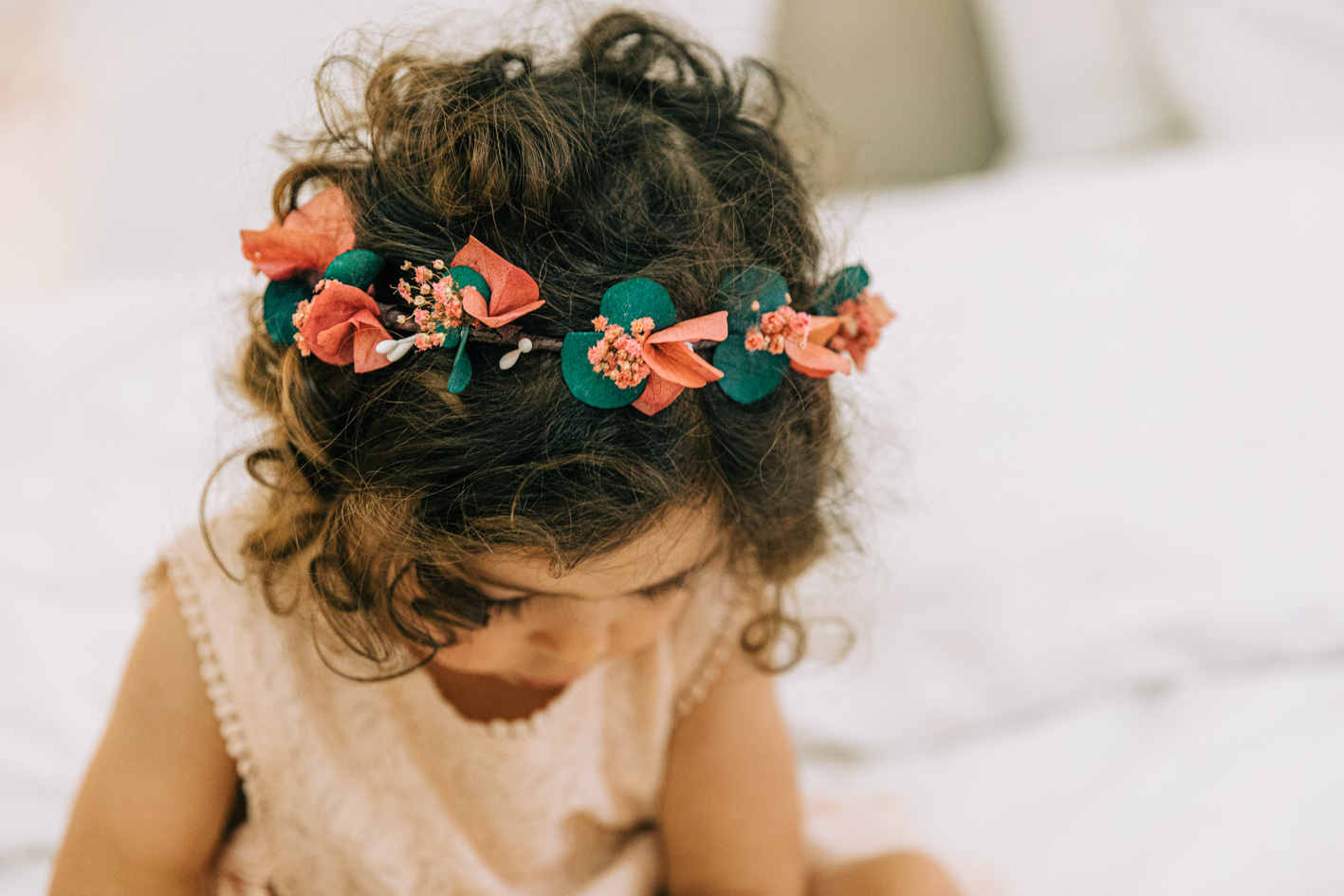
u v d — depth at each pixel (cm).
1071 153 161
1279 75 146
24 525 96
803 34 161
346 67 61
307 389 50
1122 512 96
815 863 77
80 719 86
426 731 67
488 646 56
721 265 49
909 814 81
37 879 80
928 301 112
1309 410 101
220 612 63
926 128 167
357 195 51
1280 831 77
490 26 73
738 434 50
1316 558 93
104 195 136
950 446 101
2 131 140
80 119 139
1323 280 110
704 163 52
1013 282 113
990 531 96
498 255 46
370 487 49
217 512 69
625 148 50
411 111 52
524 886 73
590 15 69
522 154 47
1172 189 122
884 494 88
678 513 49
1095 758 88
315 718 65
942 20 163
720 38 137
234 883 67
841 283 57
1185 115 154
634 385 45
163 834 63
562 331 47
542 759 68
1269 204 117
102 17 137
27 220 141
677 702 74
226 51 134
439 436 47
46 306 116
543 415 46
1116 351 107
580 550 47
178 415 105
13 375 108
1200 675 93
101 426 104
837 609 92
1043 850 79
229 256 125
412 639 55
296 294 51
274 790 65
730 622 73
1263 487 97
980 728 93
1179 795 81
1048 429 102
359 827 67
